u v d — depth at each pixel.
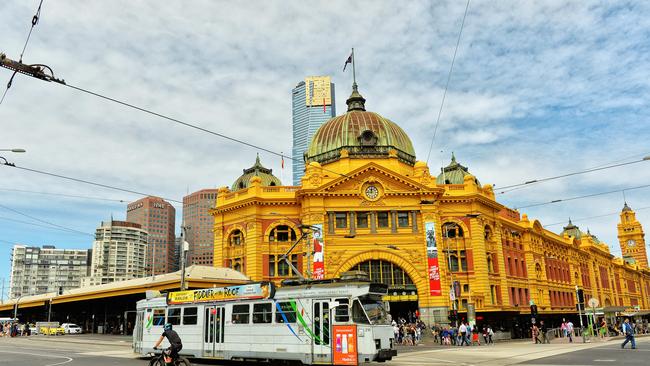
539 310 77.69
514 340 62.38
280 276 61.38
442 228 63.03
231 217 65.75
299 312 27.72
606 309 69.88
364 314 26.11
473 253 62.53
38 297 88.75
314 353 26.78
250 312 29.66
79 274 197.75
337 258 59.50
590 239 115.62
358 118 68.62
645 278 163.75
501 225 71.19
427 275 58.97
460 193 63.97
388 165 64.00
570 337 53.47
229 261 65.00
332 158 66.56
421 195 61.19
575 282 101.38
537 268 81.56
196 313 32.09
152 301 34.78
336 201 61.03
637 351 35.53
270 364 30.17
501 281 66.25
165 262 175.00
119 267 160.25
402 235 60.31
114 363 29.38
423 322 57.50
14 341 55.25
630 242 173.50
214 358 30.64
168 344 32.44
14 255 190.00
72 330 75.69
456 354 35.69
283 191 64.56
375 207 60.91
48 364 28.36
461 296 60.69
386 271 60.09
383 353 26.19
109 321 80.38
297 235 62.72
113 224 162.88
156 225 175.50
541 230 85.56
